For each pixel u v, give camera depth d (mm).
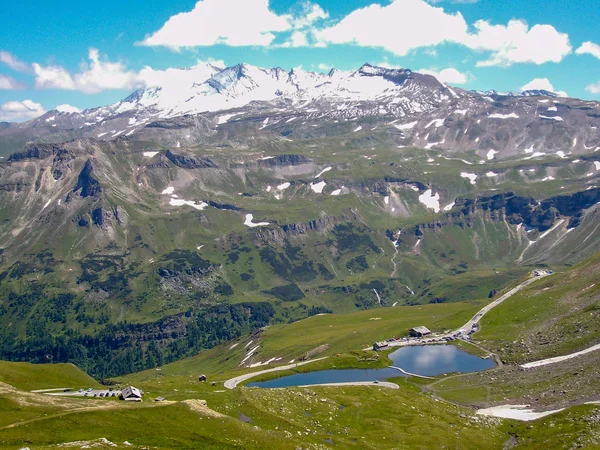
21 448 114500
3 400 149000
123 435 132250
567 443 139125
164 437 133500
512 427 167875
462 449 151125
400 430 163250
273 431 147625
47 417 136000
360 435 158625
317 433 156750
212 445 132000
